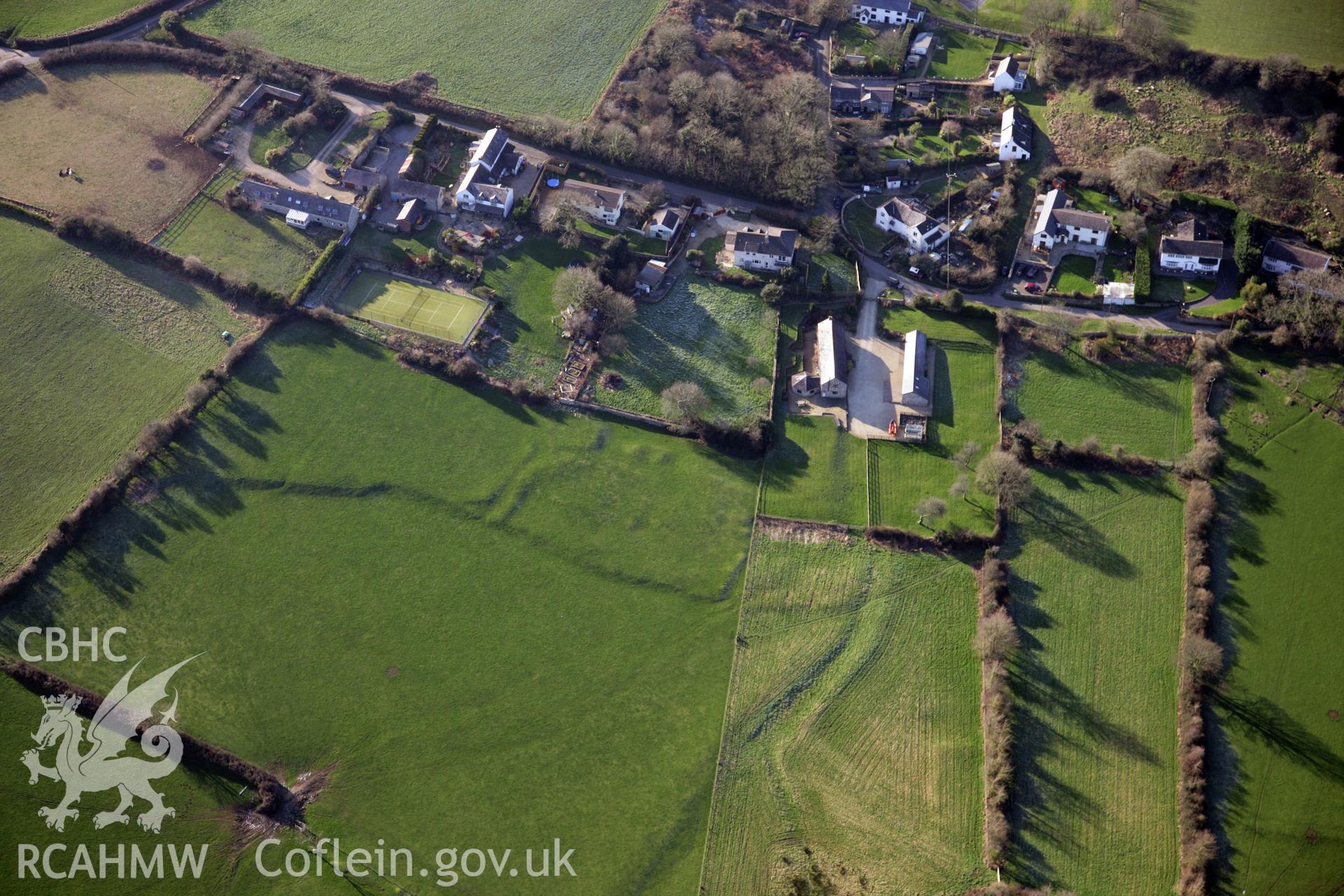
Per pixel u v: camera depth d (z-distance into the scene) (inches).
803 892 4980.3
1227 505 6269.7
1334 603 5826.8
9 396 6702.8
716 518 6397.6
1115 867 4997.5
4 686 5536.4
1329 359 6870.1
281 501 6368.1
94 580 5979.3
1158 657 5689.0
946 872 5012.3
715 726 5556.1
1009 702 5487.2
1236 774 5275.6
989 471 6299.2
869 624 5905.5
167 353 6993.1
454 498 6432.1
